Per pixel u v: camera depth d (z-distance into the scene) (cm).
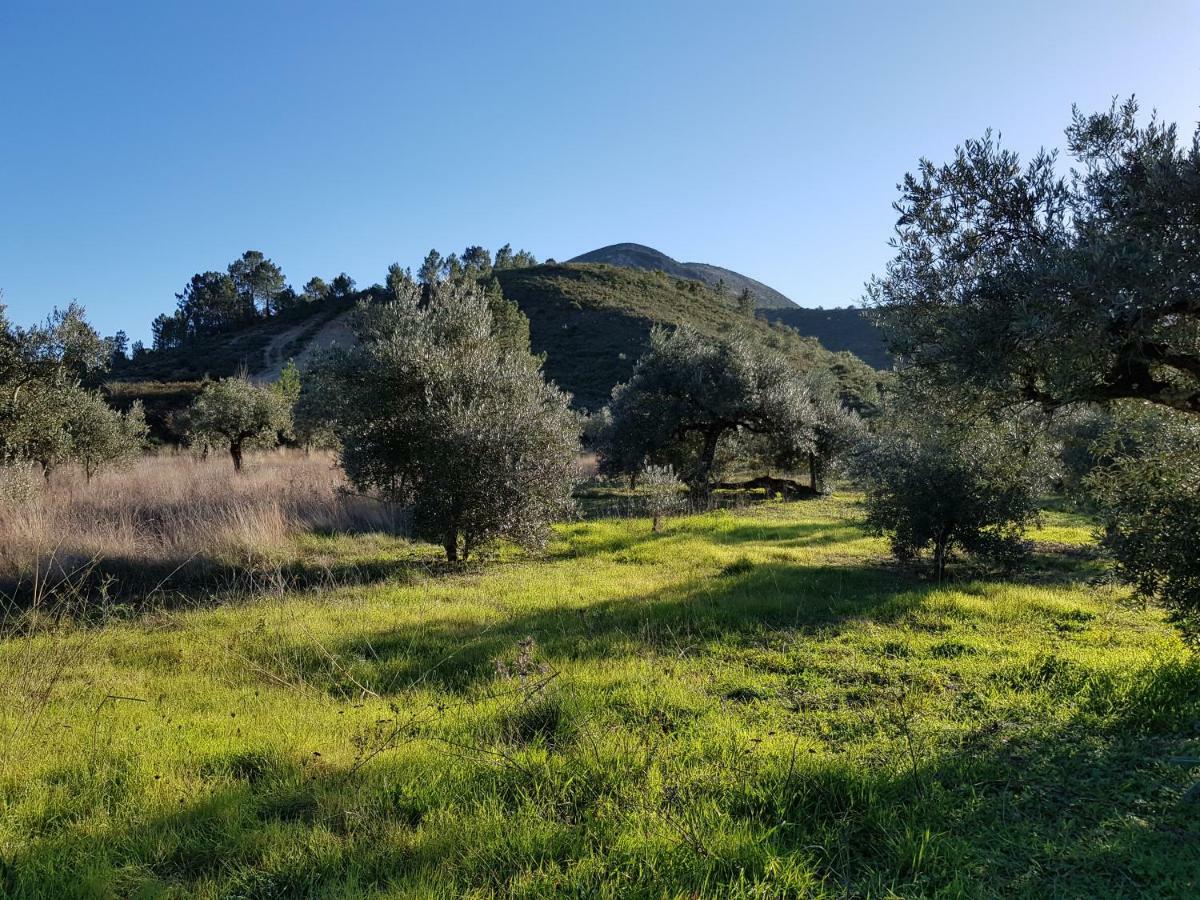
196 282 11019
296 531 1362
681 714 530
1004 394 674
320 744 470
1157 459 667
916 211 706
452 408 1212
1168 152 564
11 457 1305
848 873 333
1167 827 367
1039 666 642
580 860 330
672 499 1669
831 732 503
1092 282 528
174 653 693
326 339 8019
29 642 662
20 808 376
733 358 2225
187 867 338
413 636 743
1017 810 388
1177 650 682
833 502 2247
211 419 2700
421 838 350
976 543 1088
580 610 862
